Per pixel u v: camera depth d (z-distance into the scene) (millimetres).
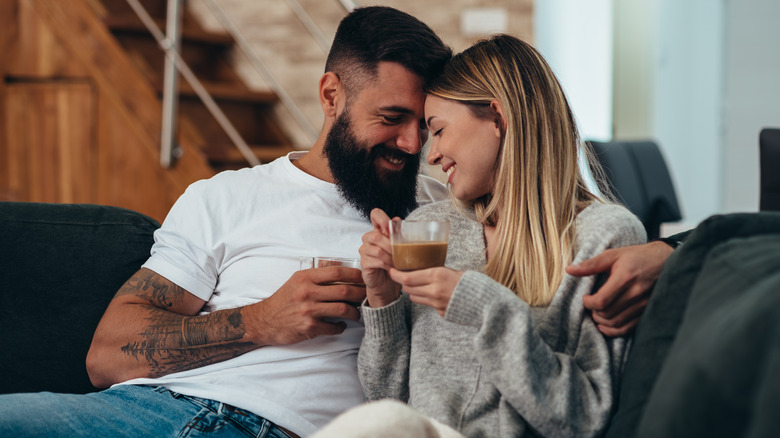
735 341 830
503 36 1559
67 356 1689
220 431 1425
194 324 1514
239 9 4699
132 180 3537
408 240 1277
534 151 1445
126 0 3943
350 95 1684
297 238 1643
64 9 3604
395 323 1437
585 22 5320
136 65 3549
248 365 1515
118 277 1753
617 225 1368
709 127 5605
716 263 1059
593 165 1737
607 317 1285
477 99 1469
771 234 1108
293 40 4633
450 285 1265
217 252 1640
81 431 1371
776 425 714
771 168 1944
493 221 1553
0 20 3668
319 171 1769
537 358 1238
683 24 5562
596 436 1215
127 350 1539
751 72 5488
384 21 1680
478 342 1246
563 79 5145
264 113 4375
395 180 1709
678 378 912
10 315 1680
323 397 1513
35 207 1800
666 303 1160
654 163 3283
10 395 1401
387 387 1472
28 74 3684
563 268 1370
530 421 1220
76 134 3619
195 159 3436
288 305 1439
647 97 5449
